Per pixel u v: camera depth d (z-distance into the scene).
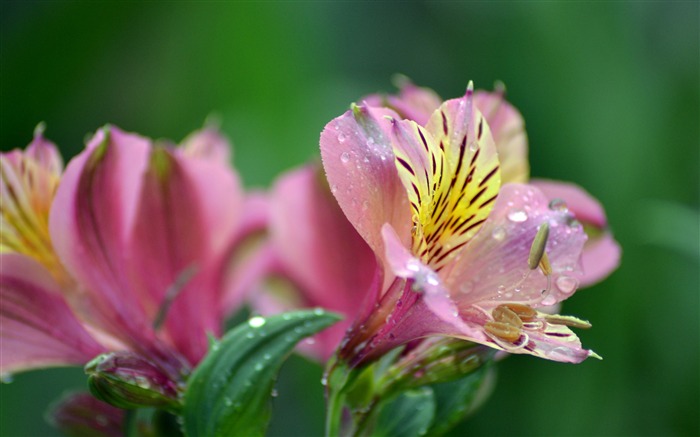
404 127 0.36
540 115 0.61
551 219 0.38
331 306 0.44
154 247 0.41
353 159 0.36
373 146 0.37
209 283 0.42
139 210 0.41
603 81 0.60
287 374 0.61
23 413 0.58
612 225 0.57
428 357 0.38
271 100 0.63
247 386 0.37
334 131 0.37
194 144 0.45
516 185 0.39
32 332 0.40
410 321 0.37
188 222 0.42
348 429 0.40
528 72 0.62
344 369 0.38
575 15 0.61
